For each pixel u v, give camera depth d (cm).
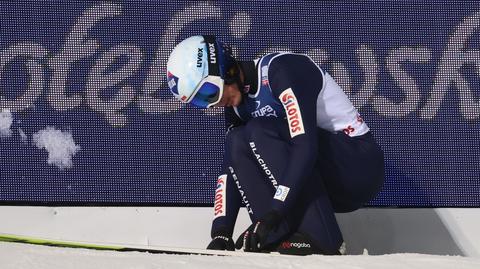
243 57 1341
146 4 1338
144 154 1334
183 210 1326
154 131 1335
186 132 1335
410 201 1341
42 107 1330
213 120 1338
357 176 1123
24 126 1329
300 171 1041
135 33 1337
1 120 1327
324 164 1113
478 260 976
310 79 1092
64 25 1335
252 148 1072
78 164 1330
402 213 1338
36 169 1327
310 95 1082
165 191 1331
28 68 1331
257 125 1074
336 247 1082
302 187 1056
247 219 1311
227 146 1109
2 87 1328
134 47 1336
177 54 1100
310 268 929
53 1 1336
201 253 1017
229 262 944
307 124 1059
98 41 1335
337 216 1334
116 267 912
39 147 1328
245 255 989
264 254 995
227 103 1112
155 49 1337
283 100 1075
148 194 1330
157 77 1338
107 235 1315
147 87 1335
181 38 1338
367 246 1331
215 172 1334
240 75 1105
